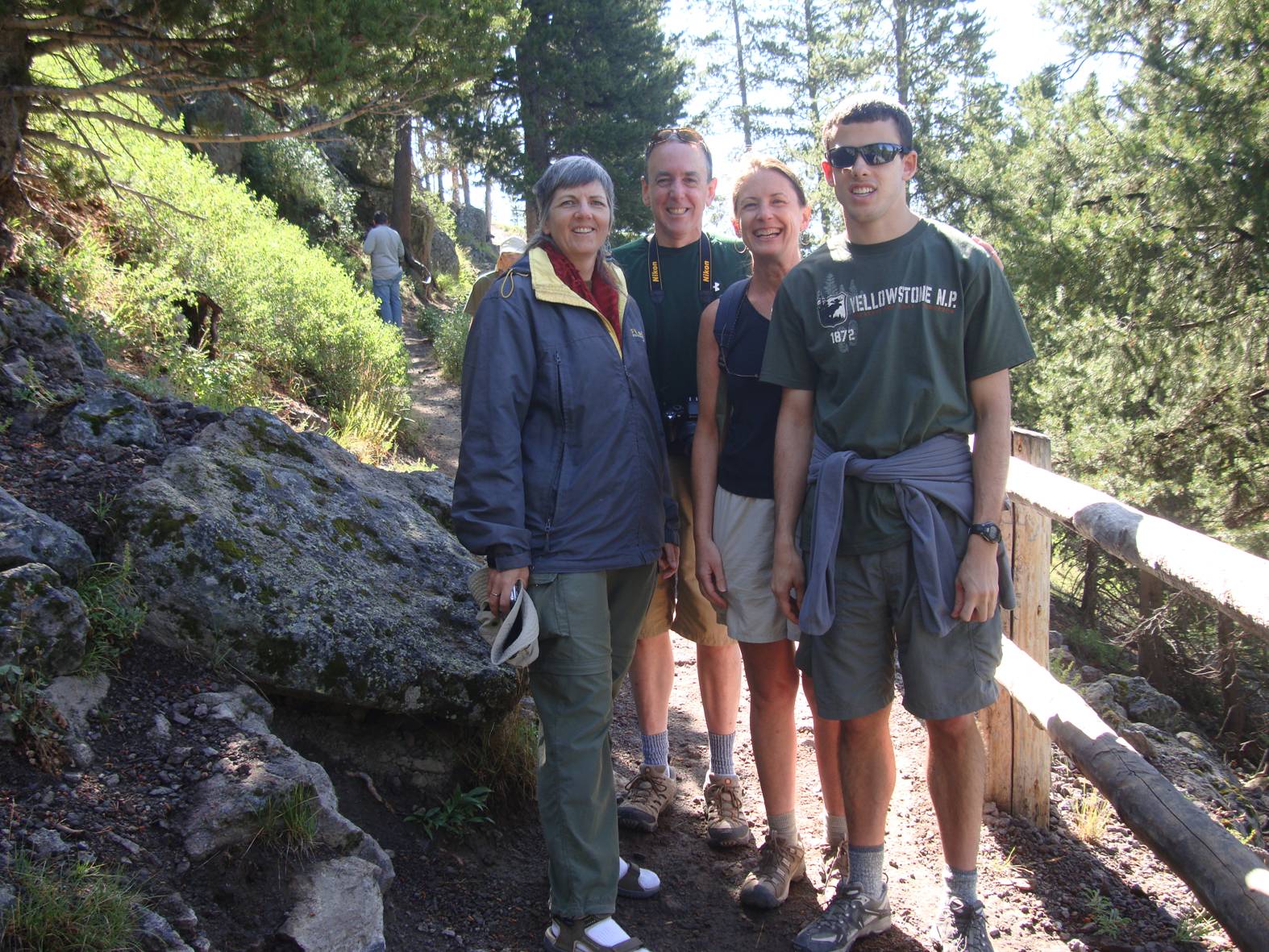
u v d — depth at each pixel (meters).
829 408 2.58
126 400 3.88
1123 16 11.99
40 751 2.39
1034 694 3.04
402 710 3.07
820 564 2.53
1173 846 2.21
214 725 2.68
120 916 2.03
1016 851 3.24
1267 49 10.28
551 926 2.59
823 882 3.05
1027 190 14.32
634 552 2.69
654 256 3.29
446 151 31.66
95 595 2.81
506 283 2.67
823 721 2.99
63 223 6.69
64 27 5.81
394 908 2.63
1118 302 11.80
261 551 3.12
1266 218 10.09
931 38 26.23
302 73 5.85
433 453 8.95
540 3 23.11
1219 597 2.03
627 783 3.71
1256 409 10.51
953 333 2.43
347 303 9.25
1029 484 3.13
